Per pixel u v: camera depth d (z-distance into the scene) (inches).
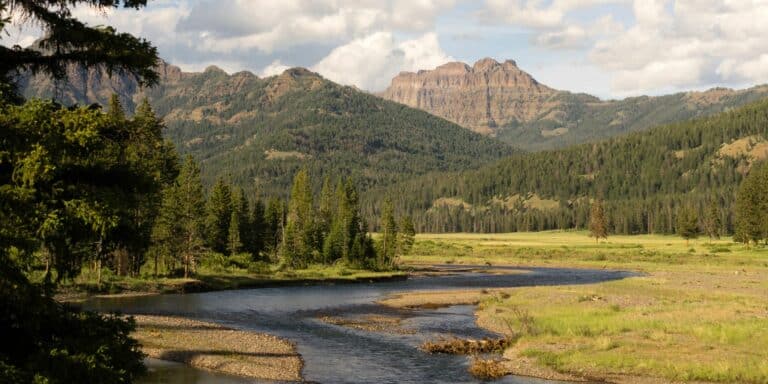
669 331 1534.2
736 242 6176.2
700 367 1191.6
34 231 563.2
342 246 4817.9
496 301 2495.1
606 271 4500.5
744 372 1149.7
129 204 644.1
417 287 3383.4
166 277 3255.4
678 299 2338.8
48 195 581.9
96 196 604.4
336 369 1304.1
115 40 627.8
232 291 3085.6
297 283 3595.0
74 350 597.6
